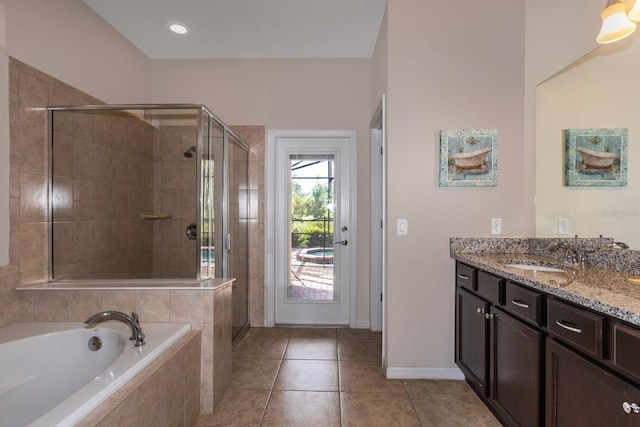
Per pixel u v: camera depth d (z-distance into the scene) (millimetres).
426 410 1968
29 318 1972
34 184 2033
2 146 1823
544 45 2191
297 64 3406
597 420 1074
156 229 2717
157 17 2678
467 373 2119
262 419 1892
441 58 2320
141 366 1457
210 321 1960
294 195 3473
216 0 2469
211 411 1944
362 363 2586
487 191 2318
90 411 1146
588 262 1830
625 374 978
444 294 2340
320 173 3461
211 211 2479
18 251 1944
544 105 2193
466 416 1911
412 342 2344
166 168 2723
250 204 3408
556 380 1285
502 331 1697
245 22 2762
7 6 1841
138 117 2592
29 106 1993
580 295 1151
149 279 2289
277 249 3467
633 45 1614
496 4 2316
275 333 3227
